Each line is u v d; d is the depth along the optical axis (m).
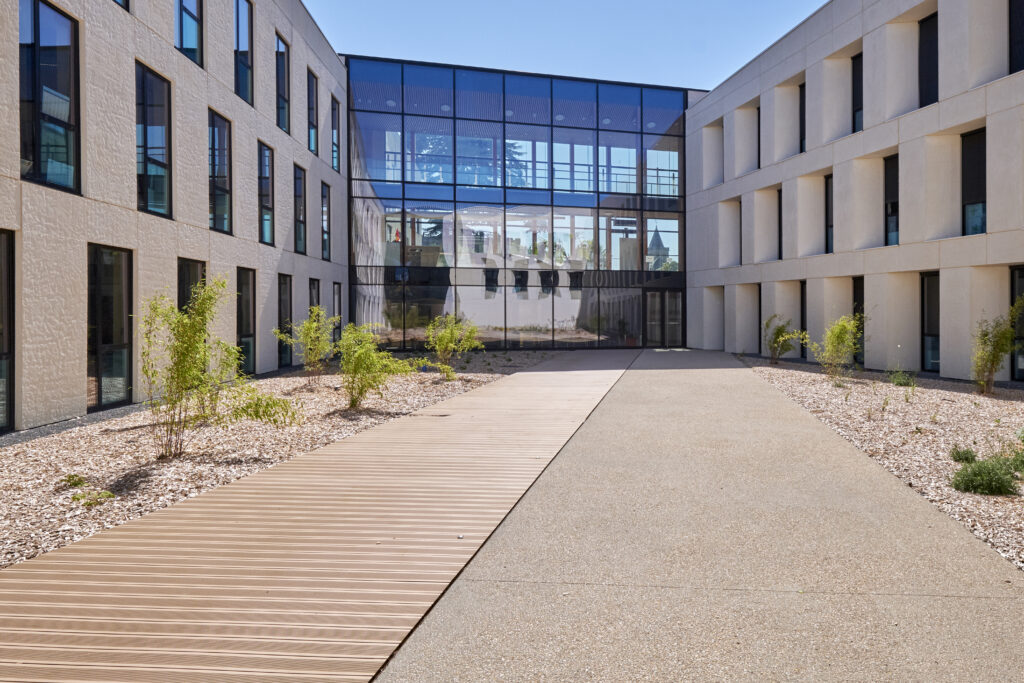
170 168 11.30
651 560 3.92
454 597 3.44
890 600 3.35
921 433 7.76
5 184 7.61
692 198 24.88
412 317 23.00
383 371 10.09
